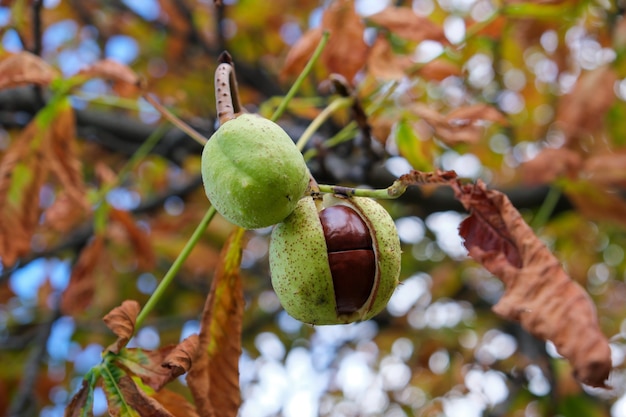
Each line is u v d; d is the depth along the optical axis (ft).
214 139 1.13
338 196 1.18
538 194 2.13
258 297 3.16
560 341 1.12
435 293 2.89
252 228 1.14
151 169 2.85
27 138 1.63
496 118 1.63
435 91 2.45
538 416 2.51
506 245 1.23
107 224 2.36
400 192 1.18
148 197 2.71
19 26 1.82
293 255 1.13
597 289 3.04
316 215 1.15
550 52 2.28
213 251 2.68
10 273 2.34
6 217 1.60
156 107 1.50
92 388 1.22
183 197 2.48
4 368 2.72
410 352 3.04
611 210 1.94
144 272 2.81
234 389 1.29
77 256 2.50
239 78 2.42
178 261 1.28
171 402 1.28
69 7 2.55
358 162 1.83
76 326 2.75
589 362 1.09
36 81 1.56
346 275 1.14
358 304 1.16
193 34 2.48
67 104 1.65
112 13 2.60
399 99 1.84
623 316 2.84
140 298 2.92
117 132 2.21
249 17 2.54
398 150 1.73
